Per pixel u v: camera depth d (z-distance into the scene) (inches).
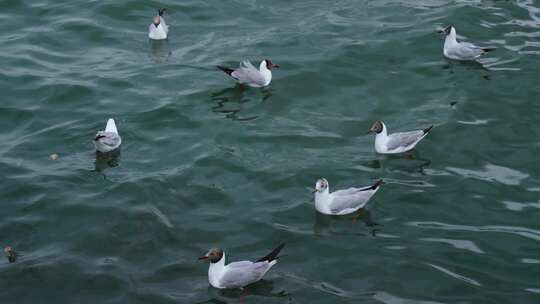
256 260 641.0
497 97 906.7
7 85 947.3
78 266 633.6
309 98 922.7
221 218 699.4
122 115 881.5
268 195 734.5
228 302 592.7
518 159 789.2
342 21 1118.4
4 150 811.4
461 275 620.7
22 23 1123.9
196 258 645.3
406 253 649.0
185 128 855.7
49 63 1010.7
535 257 642.8
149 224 689.6
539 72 959.6
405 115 877.2
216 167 778.2
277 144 822.5
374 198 728.3
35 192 735.1
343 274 624.1
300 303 590.2
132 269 631.8
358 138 837.2
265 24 1122.0
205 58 1027.3
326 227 687.1
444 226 686.5
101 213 703.7
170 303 590.2
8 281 614.2
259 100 918.4
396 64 994.1
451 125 848.3
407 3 1173.1
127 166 783.7
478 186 743.7
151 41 1083.3
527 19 1104.8
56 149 816.9
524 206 713.0
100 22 1132.5
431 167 778.2
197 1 1201.4
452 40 998.4
